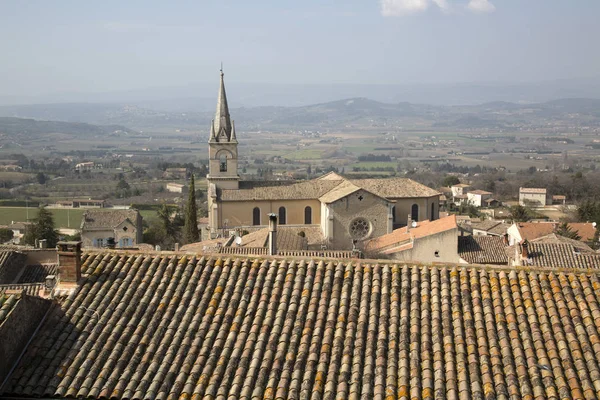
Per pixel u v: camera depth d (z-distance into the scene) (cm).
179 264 2261
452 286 2106
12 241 12975
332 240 9069
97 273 2205
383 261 2231
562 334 1895
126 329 1977
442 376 1773
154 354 1900
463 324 1958
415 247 6919
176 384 1789
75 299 2084
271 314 2025
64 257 2142
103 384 1798
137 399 1748
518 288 2091
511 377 1756
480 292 2089
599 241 10462
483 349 1852
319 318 1995
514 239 8881
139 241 13150
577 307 1995
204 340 1945
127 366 1856
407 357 1848
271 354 1877
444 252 6881
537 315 1977
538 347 1850
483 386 1745
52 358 1872
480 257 6875
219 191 9844
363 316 1992
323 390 1759
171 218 15025
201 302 2084
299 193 9938
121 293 2123
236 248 6334
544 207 18888
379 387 1745
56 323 1989
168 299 2103
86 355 1884
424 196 9938
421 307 2033
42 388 1783
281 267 2227
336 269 2214
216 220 9762
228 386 1784
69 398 1769
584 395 1695
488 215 16712
